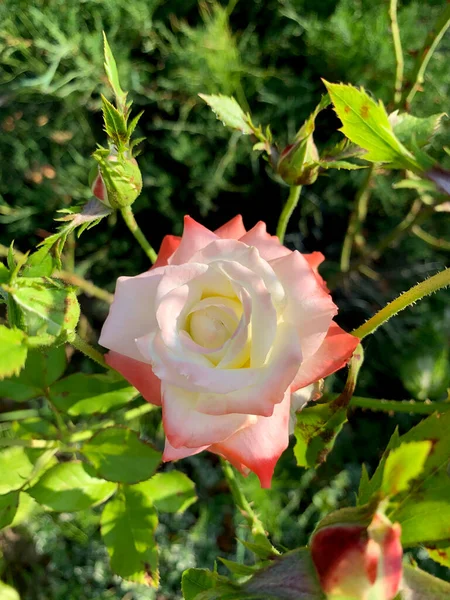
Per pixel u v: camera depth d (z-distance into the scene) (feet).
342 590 0.45
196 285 0.53
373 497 0.47
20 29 1.40
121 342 0.56
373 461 1.31
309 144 0.72
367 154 0.63
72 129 1.44
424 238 1.30
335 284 1.39
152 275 0.57
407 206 1.46
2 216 1.42
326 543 0.46
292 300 0.54
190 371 0.50
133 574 0.74
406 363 1.30
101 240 1.47
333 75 1.39
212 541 1.28
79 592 1.24
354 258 1.50
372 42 1.32
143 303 0.57
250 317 0.51
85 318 1.43
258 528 0.80
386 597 0.45
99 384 0.81
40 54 1.41
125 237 1.49
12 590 1.14
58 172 1.42
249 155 1.42
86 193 1.41
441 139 1.35
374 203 1.48
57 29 1.32
